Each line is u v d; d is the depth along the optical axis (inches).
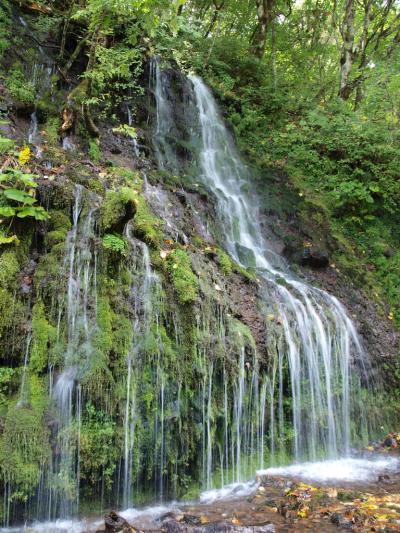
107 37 318.7
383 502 176.1
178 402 184.4
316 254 337.7
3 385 157.9
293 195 389.7
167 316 195.0
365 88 485.4
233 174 370.3
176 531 144.6
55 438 155.2
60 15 322.0
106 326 175.9
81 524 155.0
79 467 157.9
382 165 419.8
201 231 277.7
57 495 154.7
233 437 203.5
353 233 394.9
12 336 163.6
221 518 163.2
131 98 337.1
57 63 305.3
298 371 239.5
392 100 433.7
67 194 198.1
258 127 451.5
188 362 191.8
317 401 245.3
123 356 174.7
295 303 262.7
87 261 184.5
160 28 349.7
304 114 483.8
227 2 617.6
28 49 301.4
